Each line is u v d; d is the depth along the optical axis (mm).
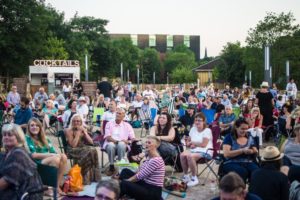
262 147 13391
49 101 17016
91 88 31891
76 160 9133
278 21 51000
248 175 7855
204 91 32906
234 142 8125
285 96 23875
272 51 50812
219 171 8062
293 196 5926
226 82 72875
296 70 50500
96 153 9320
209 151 9383
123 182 6672
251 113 13406
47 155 8094
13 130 5473
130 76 105625
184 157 9344
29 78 42469
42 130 8461
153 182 6781
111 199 4172
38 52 53438
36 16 51562
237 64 71750
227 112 15031
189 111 13953
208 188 9125
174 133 10172
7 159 5359
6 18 49844
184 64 124188
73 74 42375
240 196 4020
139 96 20016
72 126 9492
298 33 51219
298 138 7805
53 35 68062
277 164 5801
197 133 9742
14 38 49656
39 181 5590
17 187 5328
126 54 98375
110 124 10500
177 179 8844
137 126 18922
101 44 81312
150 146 6891
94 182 9234
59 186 8273
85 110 15906
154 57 118000
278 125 14031
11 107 18406
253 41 52094
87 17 81750
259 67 51656
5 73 51062
